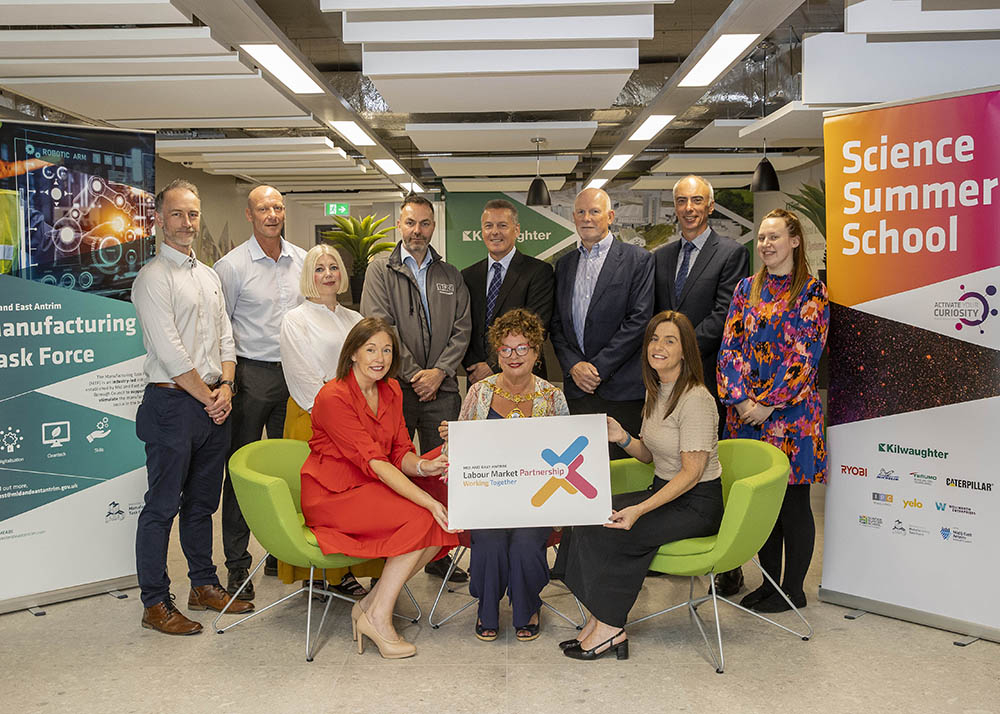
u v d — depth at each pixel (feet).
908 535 12.54
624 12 14.28
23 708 10.00
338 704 10.05
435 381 14.76
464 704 10.02
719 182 40.34
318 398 12.01
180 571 15.28
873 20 14.38
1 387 13.10
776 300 12.93
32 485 13.43
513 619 11.96
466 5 12.71
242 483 11.43
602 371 14.97
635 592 11.21
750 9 13.24
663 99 19.92
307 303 13.83
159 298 12.20
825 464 13.03
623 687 10.46
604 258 15.29
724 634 12.21
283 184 38.58
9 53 14.99
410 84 17.58
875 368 12.78
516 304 15.74
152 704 10.08
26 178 13.24
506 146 27.63
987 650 11.53
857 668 11.00
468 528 11.30
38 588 13.52
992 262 11.62
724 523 10.87
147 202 14.47
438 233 45.83
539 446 11.35
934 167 12.08
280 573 13.00
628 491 12.93
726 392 13.17
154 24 13.79
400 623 12.68
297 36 27.09
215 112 20.62
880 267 12.67
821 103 17.21
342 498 11.72
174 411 12.37
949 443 12.09
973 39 16.67
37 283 13.38
